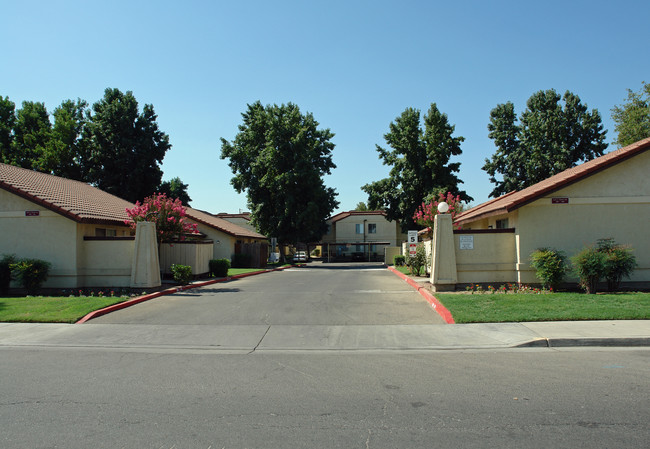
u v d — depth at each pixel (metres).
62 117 41.53
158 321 10.52
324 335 9.05
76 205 16.89
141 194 43.03
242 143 43.62
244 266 34.34
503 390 5.52
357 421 4.61
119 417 4.79
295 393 5.57
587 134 38.62
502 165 42.44
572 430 4.29
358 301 13.19
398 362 7.04
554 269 12.56
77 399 5.39
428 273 20.27
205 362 7.23
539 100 39.97
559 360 6.91
